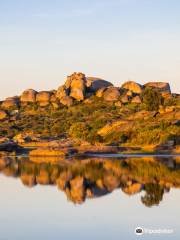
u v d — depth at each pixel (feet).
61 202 135.85
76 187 164.04
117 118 503.20
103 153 345.92
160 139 368.48
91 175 199.31
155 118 431.02
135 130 398.62
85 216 117.08
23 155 350.02
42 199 141.28
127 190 155.02
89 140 408.87
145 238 96.63
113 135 403.75
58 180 184.24
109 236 98.37
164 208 125.08
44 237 97.91
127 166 238.07
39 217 116.47
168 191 151.84
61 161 282.97
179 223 109.09
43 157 326.85
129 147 362.74
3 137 463.42
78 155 332.60
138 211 122.01
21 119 640.17
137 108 604.08
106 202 134.72
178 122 398.83
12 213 121.70
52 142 387.96
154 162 259.80
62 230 103.60
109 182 175.94
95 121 495.00
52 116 647.97
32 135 455.63
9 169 230.27
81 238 96.94
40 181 181.98
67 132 514.27
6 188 163.84
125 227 105.60
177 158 289.74
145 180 179.93
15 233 101.04
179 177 188.65
